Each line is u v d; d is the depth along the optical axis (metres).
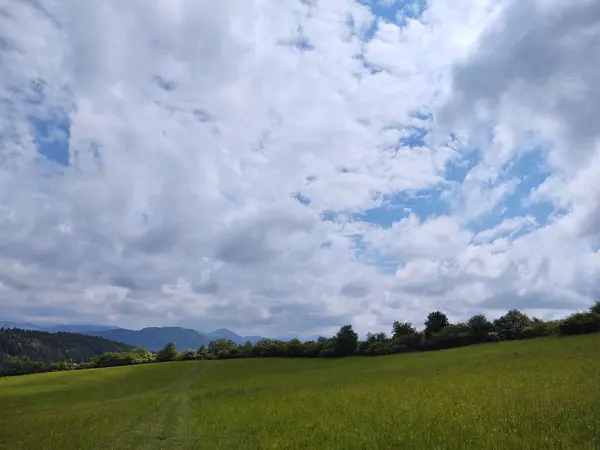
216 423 26.80
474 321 99.81
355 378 55.31
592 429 14.24
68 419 35.94
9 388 77.44
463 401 24.16
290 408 30.39
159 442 22.88
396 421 20.53
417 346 107.44
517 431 15.12
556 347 59.53
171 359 133.75
